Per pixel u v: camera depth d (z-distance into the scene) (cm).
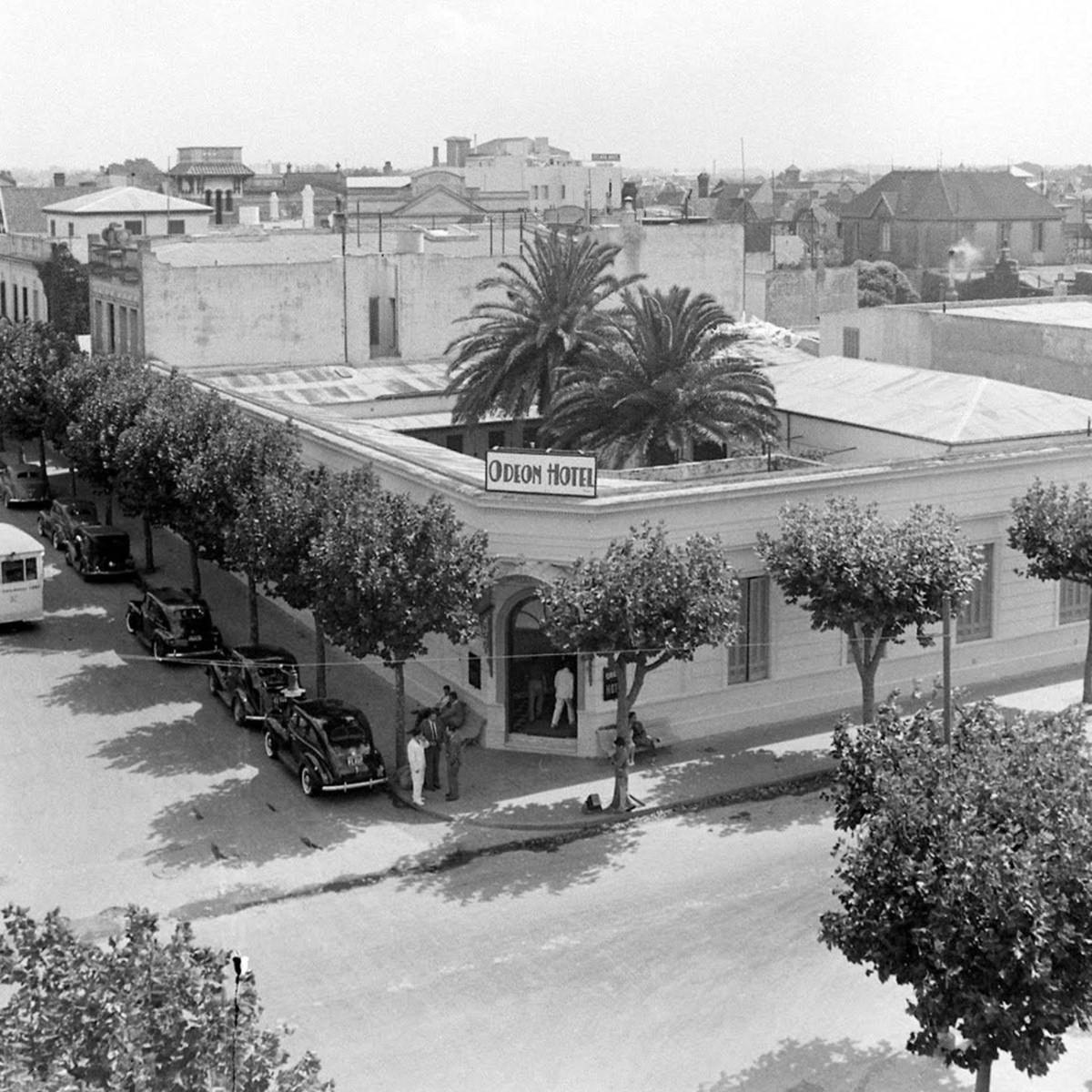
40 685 4109
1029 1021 1805
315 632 4206
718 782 3397
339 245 7131
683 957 2566
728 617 3303
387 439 4609
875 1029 2334
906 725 2077
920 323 5797
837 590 3269
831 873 2906
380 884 2889
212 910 2764
